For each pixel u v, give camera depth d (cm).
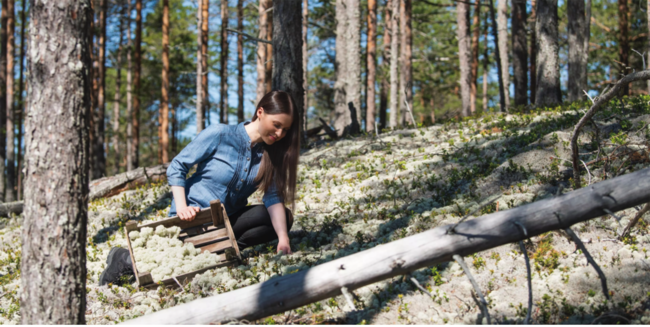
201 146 384
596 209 266
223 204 398
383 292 331
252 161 394
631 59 1788
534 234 270
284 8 852
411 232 431
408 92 1753
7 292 389
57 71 253
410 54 1756
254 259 408
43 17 253
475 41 2202
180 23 2595
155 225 393
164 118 1852
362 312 312
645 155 469
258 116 377
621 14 1630
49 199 250
